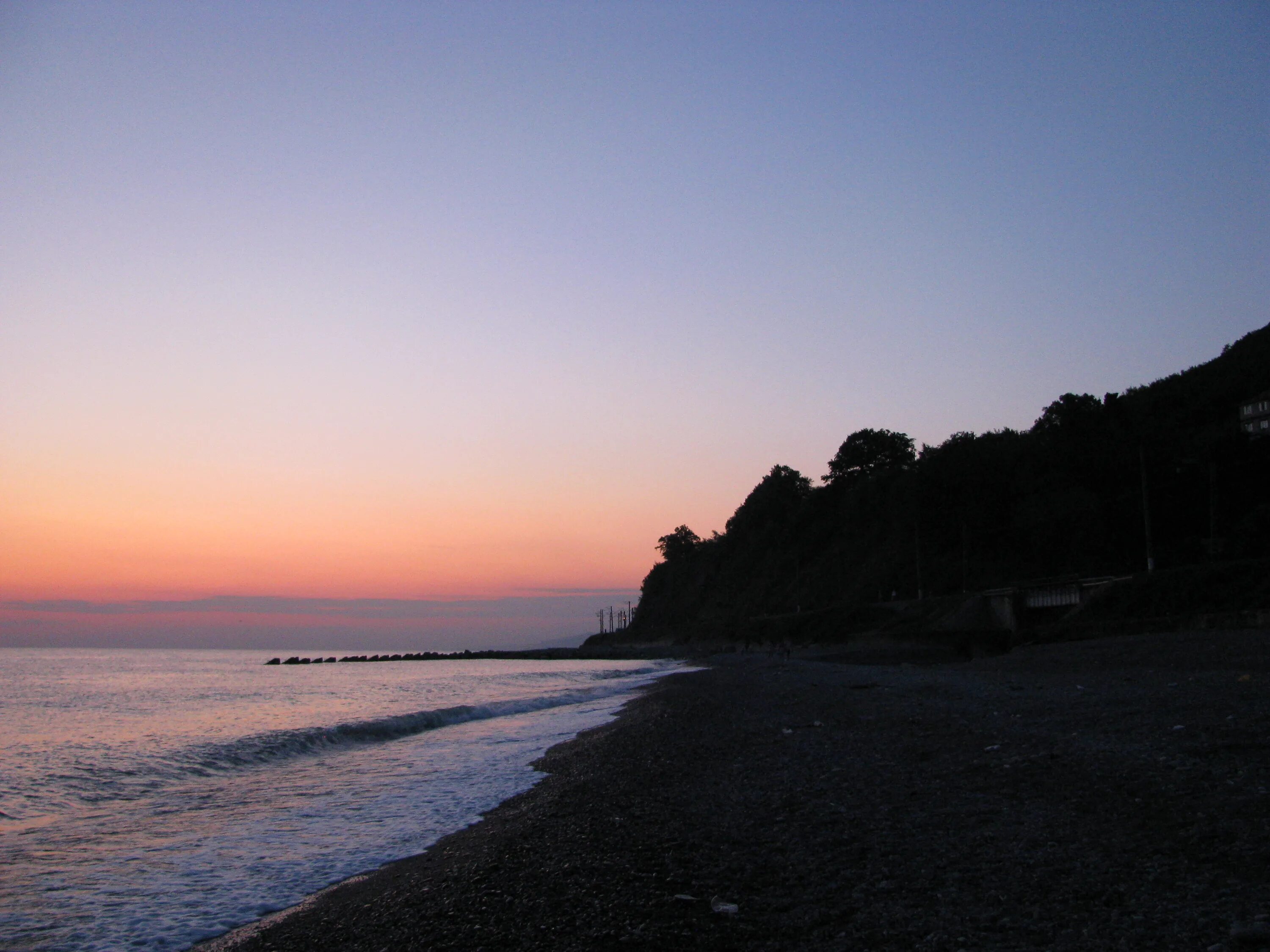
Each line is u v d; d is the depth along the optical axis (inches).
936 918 260.4
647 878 334.6
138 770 781.9
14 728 1214.9
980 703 871.1
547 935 277.1
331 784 699.4
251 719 1358.3
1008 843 338.0
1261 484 2765.7
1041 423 3878.0
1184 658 1262.3
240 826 538.3
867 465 5315.0
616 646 6973.4
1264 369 3432.6
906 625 3006.9
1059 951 224.4
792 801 469.1
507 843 429.1
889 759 575.2
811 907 283.7
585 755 784.9
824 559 4835.1
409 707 1622.8
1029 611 2383.1
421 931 296.7
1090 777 436.8
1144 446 2960.1
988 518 3575.3
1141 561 2787.9
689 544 7564.0
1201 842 308.3
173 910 364.2
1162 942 222.8
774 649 3769.7
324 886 395.2
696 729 914.7
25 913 361.7
